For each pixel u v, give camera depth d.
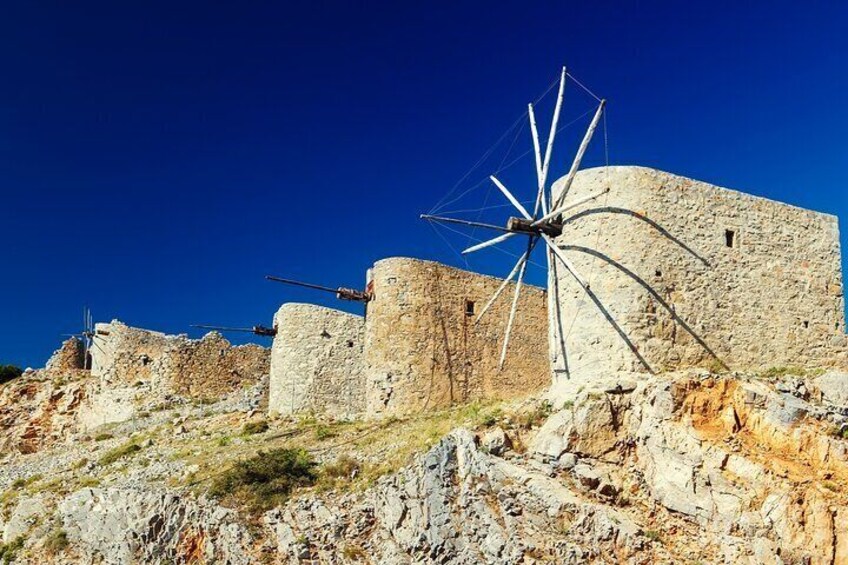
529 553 22.67
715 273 28.27
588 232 28.16
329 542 25.81
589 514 22.88
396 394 36.88
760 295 28.78
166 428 44.03
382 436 32.69
